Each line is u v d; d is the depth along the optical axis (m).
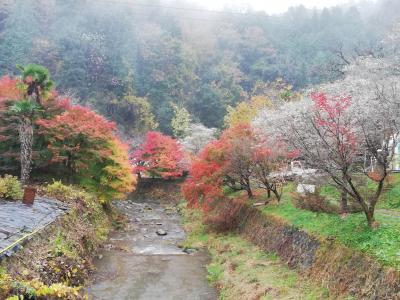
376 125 13.57
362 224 12.23
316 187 17.62
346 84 22.31
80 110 24.72
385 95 14.82
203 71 82.31
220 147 22.42
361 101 15.20
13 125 23.28
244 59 87.31
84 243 17.28
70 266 13.18
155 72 71.69
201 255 19.30
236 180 23.89
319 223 14.45
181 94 70.75
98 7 82.00
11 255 9.90
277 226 17.03
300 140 14.08
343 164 11.96
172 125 59.25
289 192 22.11
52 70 62.09
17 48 62.12
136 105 61.09
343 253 11.33
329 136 12.97
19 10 69.62
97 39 67.75
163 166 40.69
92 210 22.22
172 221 29.44
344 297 10.11
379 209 15.80
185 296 13.88
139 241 22.31
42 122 22.73
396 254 9.65
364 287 9.65
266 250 16.86
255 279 13.70
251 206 21.39
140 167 41.31
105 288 14.32
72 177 25.70
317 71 55.75
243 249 17.95
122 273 16.22
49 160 25.28
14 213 13.95
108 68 65.12
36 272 10.41
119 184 25.75
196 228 25.06
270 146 20.19
